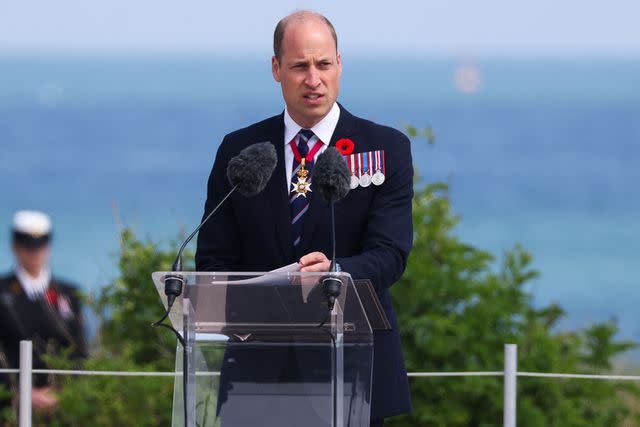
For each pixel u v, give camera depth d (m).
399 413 18.48
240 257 19.11
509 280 30.12
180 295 16.02
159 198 167.75
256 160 17.27
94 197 169.25
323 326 15.92
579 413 28.31
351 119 19.00
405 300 28.69
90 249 127.06
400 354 18.69
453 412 28.06
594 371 29.83
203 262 18.98
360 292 16.52
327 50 18.36
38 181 183.12
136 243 31.36
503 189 181.75
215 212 19.11
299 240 18.66
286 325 16.05
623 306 115.44
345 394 16.25
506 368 22.75
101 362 29.52
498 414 28.28
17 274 31.36
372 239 18.27
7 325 30.73
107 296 30.92
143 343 30.39
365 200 18.58
